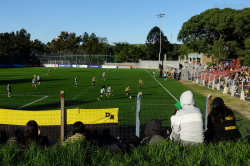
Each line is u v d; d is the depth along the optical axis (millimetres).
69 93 32562
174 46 136250
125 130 13586
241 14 58594
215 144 4789
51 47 174125
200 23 73000
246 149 4477
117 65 112500
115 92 34188
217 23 69500
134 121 17031
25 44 127625
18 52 122438
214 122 5117
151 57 139625
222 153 4383
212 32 76438
